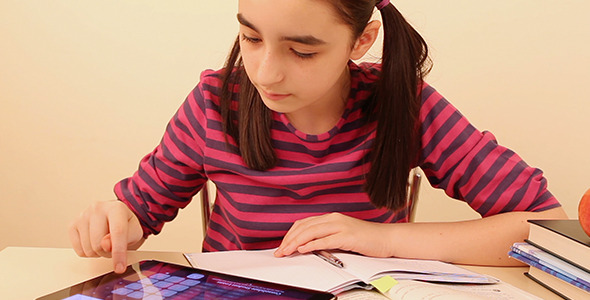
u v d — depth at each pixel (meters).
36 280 0.80
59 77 1.86
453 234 0.93
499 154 1.06
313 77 0.79
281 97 0.82
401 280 0.77
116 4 1.80
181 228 1.92
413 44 0.97
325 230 0.90
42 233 1.96
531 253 0.85
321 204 1.06
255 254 0.89
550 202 1.02
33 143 1.91
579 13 1.57
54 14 1.82
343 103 1.03
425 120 1.06
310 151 1.03
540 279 0.85
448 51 1.67
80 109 1.87
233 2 1.76
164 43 1.81
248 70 0.81
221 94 1.05
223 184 1.07
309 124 1.03
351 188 1.06
